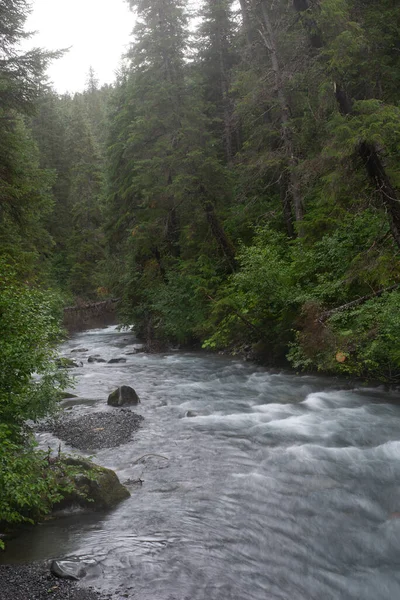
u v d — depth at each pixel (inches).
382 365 572.1
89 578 228.8
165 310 1023.0
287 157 779.4
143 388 656.4
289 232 891.4
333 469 358.0
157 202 1106.1
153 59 1114.7
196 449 402.9
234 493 321.7
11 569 236.1
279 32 777.6
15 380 313.4
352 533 273.3
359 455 382.9
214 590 222.1
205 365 829.8
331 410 507.8
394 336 514.0
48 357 338.3
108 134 1395.2
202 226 1021.8
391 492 320.5
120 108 1353.3
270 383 650.8
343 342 545.3
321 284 636.7
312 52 546.9
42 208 635.5
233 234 1041.5
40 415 330.3
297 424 464.4
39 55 604.7
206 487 331.3
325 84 491.2
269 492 322.7
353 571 241.0
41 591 216.7
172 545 259.3
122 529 276.8
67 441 424.8
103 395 613.6
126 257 1264.8
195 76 1118.4
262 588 225.6
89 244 2097.7
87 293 2033.7
